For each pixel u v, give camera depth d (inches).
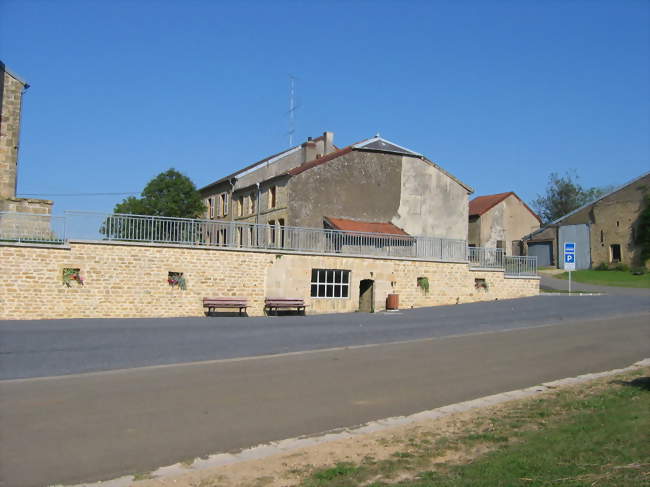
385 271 1025.5
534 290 1192.2
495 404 374.3
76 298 779.4
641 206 1726.1
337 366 501.4
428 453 275.9
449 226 1524.4
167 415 341.1
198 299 861.8
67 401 368.8
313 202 1358.3
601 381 433.7
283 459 270.2
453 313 913.5
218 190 1804.9
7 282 743.7
